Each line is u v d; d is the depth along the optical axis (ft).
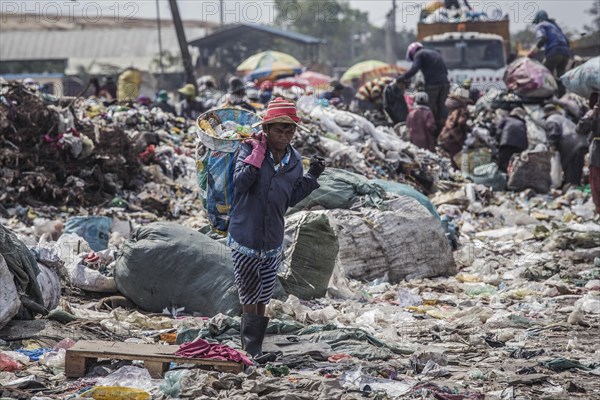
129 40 367.45
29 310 50.39
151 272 56.59
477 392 38.55
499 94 137.49
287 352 44.73
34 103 94.17
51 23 369.71
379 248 69.87
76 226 75.82
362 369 41.63
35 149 92.79
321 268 61.93
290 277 61.00
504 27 188.65
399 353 46.80
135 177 99.96
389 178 108.68
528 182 120.47
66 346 45.42
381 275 69.97
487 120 134.92
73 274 60.34
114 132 98.89
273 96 132.67
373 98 151.12
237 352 41.60
